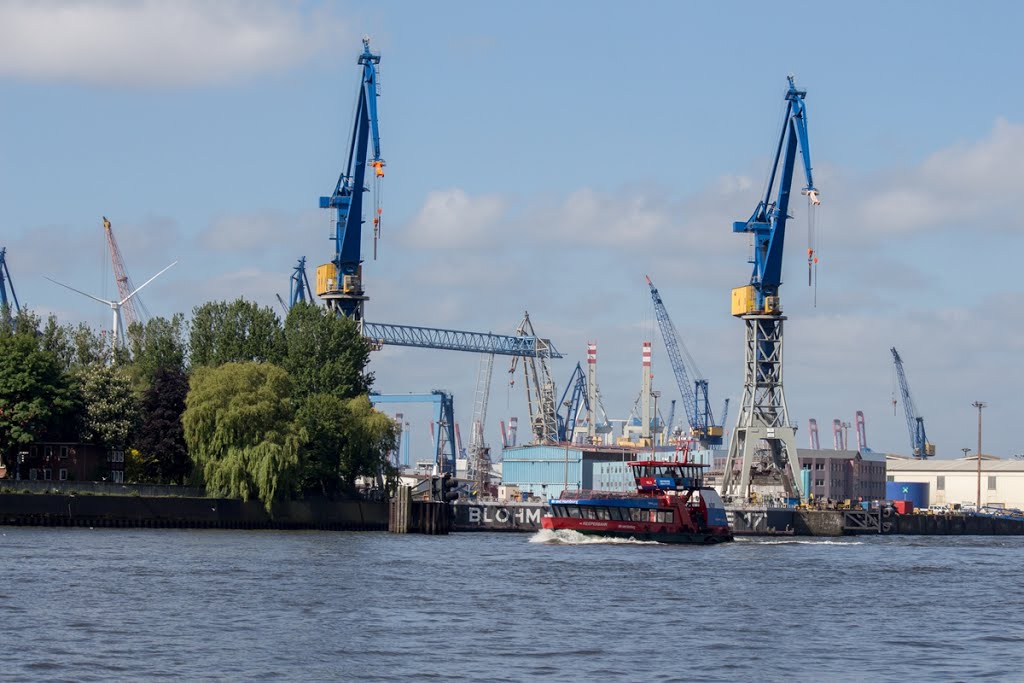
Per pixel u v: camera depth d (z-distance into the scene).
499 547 188.25
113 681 79.62
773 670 87.31
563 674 84.31
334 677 82.31
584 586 131.62
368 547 179.12
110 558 145.00
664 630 102.56
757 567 161.62
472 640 95.75
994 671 88.06
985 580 149.50
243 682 80.38
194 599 112.56
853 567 165.12
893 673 87.06
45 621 98.56
